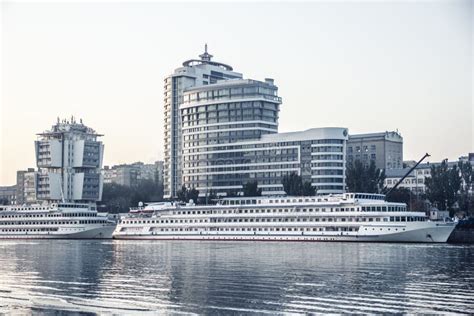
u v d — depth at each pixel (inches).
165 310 3405.5
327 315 3265.3
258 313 3324.3
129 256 6732.3
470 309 3373.5
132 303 3607.3
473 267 5211.6
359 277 4626.0
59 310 3415.4
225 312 3353.8
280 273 4906.5
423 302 3582.7
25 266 5669.3
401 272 4906.5
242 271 5073.8
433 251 6840.6
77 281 4542.3
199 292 3976.4
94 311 3388.3
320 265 5462.6
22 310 3425.2
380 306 3472.0
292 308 3437.5
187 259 6215.6
